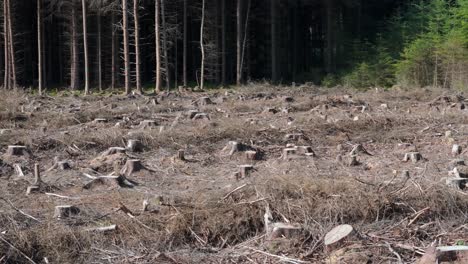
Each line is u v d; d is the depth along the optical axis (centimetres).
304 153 862
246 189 605
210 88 2730
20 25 3319
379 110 1373
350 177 662
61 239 501
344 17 3484
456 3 3020
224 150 901
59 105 1547
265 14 3328
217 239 527
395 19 3284
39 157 884
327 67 3084
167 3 2964
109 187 684
